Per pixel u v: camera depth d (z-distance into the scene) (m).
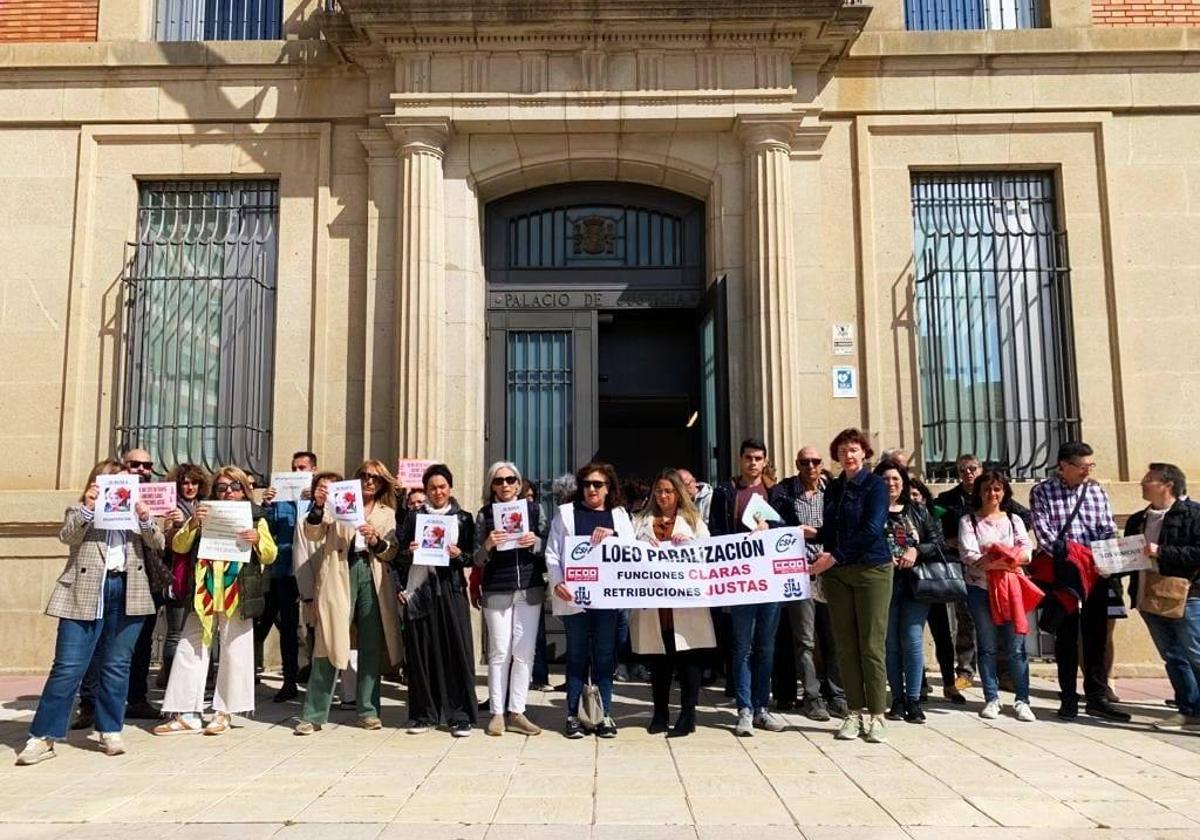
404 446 8.34
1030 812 4.35
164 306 9.02
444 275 8.75
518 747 5.66
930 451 8.77
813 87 8.95
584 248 9.44
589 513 6.09
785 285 8.51
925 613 6.48
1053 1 9.17
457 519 6.15
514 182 9.12
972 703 7.05
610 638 6.04
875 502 5.81
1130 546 6.32
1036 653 8.66
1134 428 8.63
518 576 6.11
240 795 4.65
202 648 6.20
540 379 9.29
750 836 4.02
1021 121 8.98
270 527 7.35
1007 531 6.66
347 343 8.78
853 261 8.87
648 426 12.95
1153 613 6.24
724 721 6.43
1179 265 8.87
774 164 8.66
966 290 9.00
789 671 6.90
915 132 9.05
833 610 5.98
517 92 8.72
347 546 6.23
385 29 8.59
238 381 8.91
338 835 4.05
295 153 9.02
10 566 8.41
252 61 9.04
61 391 8.75
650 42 8.74
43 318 8.84
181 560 6.31
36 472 8.65
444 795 4.63
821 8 8.48
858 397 8.66
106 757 5.47
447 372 8.66
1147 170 8.98
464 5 8.52
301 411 8.73
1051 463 8.76
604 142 8.90
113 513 5.54
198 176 9.05
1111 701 6.70
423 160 8.70
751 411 8.55
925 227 9.11
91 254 8.95
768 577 5.92
